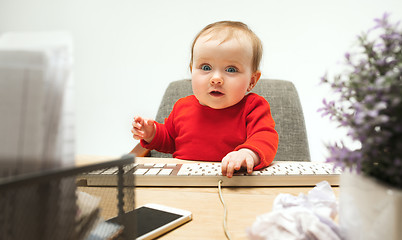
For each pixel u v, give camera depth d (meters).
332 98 0.26
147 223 0.36
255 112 0.88
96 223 0.27
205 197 0.47
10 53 0.21
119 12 1.65
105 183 0.29
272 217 0.29
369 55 0.24
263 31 1.57
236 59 0.79
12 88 0.21
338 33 1.53
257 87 1.26
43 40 0.22
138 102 1.71
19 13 1.70
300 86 1.58
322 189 0.39
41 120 0.21
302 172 0.55
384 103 0.20
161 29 1.64
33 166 0.21
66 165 0.23
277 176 0.53
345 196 0.28
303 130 1.21
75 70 0.23
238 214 0.40
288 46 1.56
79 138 0.23
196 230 0.35
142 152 0.97
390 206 0.21
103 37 1.68
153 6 1.63
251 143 0.71
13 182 0.20
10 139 0.21
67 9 1.67
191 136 0.95
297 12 1.54
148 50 1.67
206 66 0.82
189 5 1.61
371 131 0.23
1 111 0.21
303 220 0.28
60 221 0.22
